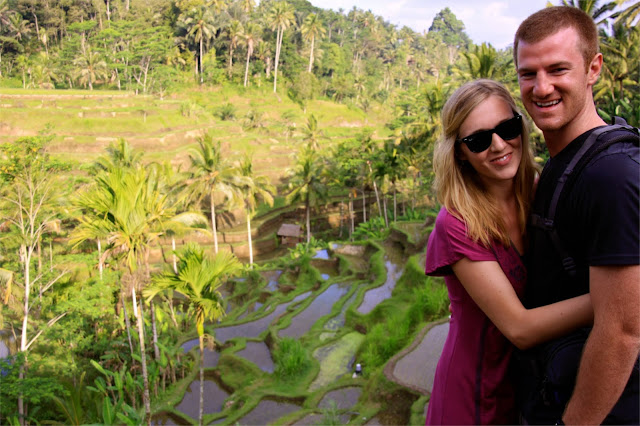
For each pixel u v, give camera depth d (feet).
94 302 68.74
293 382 68.95
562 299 5.32
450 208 5.83
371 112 343.26
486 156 5.57
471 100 5.65
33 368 63.36
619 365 4.33
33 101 184.14
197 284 44.75
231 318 104.78
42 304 73.61
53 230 87.15
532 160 5.82
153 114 198.08
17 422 52.06
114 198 51.65
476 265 5.53
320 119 300.40
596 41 5.02
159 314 87.92
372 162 165.48
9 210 78.33
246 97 297.74
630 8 99.35
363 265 122.01
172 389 75.15
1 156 78.13
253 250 156.46
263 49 316.40
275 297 111.65
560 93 4.97
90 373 75.46
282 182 200.75
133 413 52.95
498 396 5.91
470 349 6.07
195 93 287.28
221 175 140.97
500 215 5.62
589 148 4.75
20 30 280.92
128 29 272.10
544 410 5.33
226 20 312.29
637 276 4.14
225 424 60.95
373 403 51.06
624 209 4.19
